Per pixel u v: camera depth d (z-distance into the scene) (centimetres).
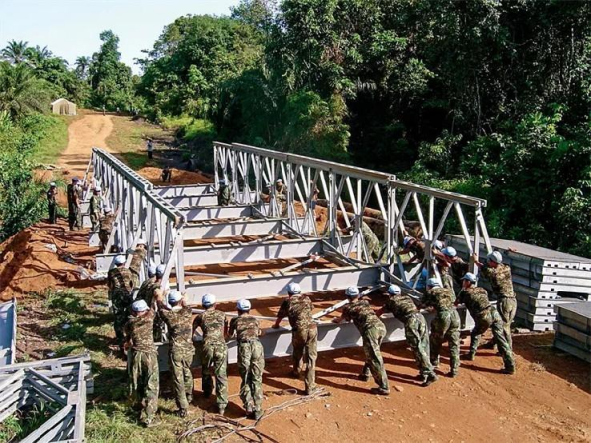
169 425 691
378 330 770
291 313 777
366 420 704
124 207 1317
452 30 2053
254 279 973
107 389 787
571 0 1858
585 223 1545
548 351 927
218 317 746
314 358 766
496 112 2302
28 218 2084
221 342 722
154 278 851
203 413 720
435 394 775
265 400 751
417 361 800
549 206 1692
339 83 2734
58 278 1296
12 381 725
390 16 2877
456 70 2186
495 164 1884
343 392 777
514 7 1994
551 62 2042
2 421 697
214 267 1373
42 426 604
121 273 937
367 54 2788
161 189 2023
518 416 720
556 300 1014
